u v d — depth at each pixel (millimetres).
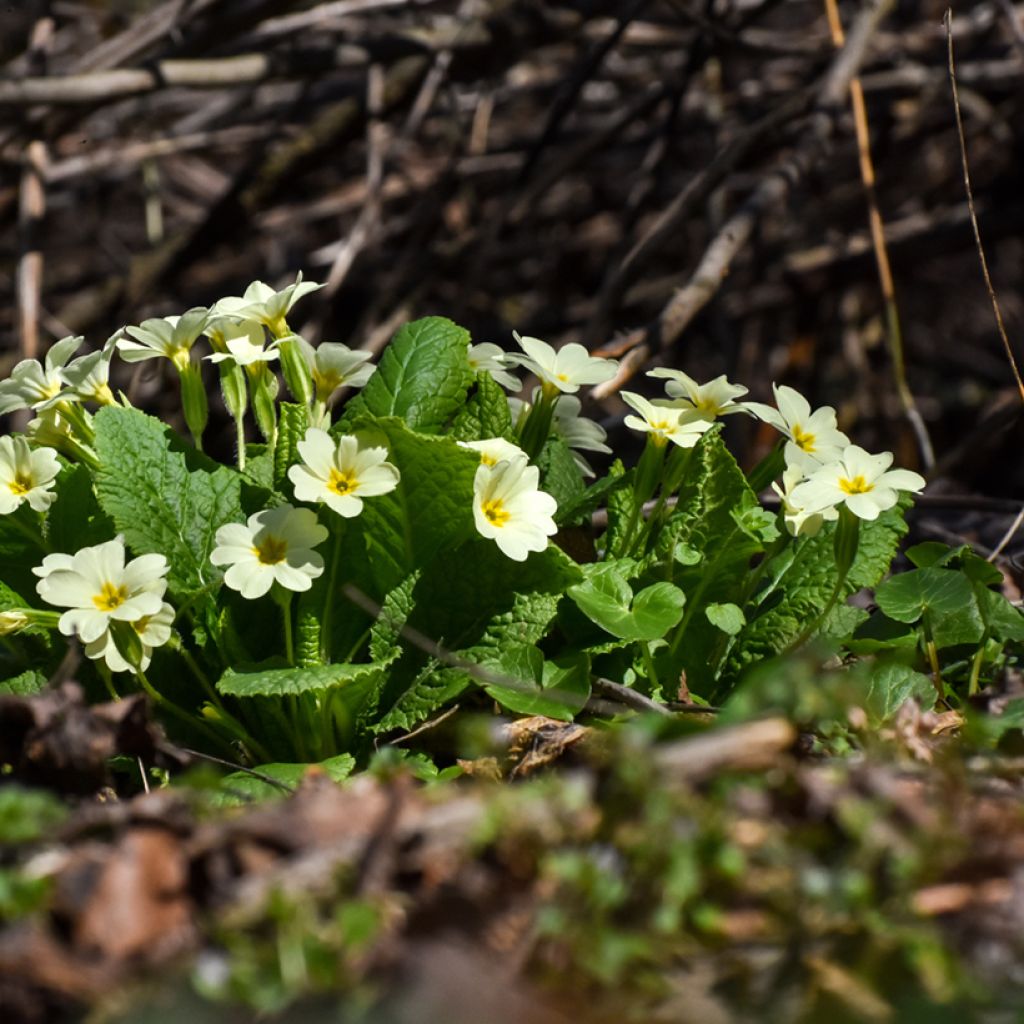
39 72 2027
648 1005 897
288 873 911
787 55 2047
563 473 1135
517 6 2043
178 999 893
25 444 1076
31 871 918
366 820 930
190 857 920
